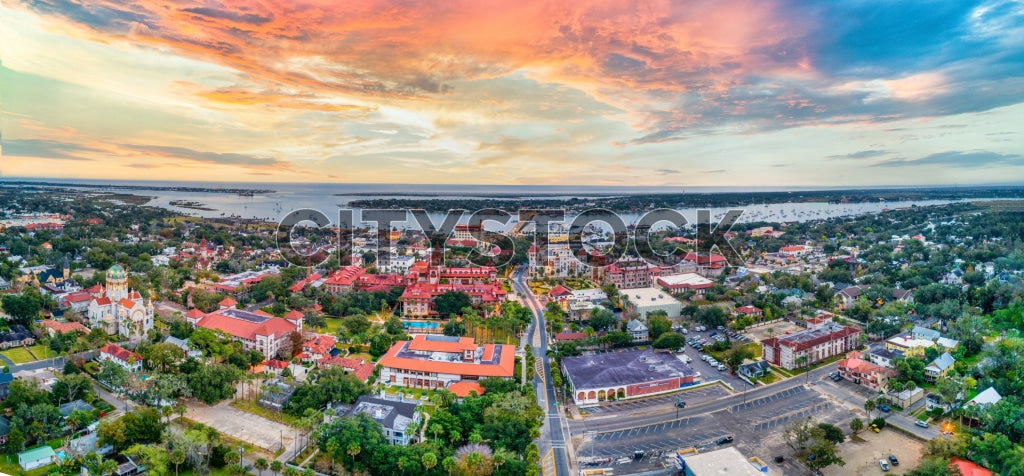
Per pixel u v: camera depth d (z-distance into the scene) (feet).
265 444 652.48
